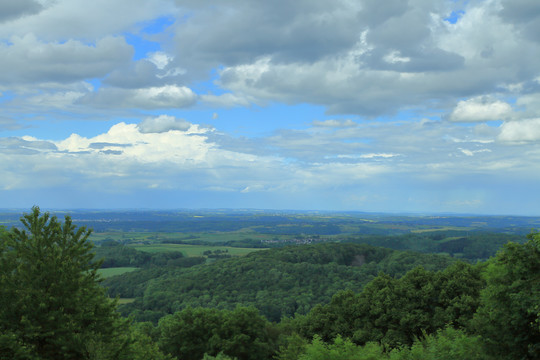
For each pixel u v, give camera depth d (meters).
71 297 20.06
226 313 53.88
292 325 61.47
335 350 22.00
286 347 52.53
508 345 20.03
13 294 19.33
